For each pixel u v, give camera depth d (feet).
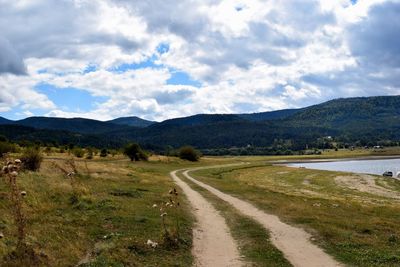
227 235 64.80
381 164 553.64
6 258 39.91
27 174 95.20
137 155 375.25
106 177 137.69
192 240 59.36
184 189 141.69
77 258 45.29
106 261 43.65
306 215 84.69
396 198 175.94
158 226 63.62
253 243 58.80
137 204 83.92
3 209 59.06
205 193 129.90
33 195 73.56
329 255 53.06
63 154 345.10
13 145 178.70
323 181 266.57
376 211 106.83
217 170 336.29
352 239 62.08
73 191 84.07
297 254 53.42
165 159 413.39
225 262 49.14
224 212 88.69
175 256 49.80
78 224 60.44
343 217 86.12
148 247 51.29
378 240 62.75
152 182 149.28
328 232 65.77
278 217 81.71
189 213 83.82
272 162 605.31
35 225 54.80
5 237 45.42
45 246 45.98
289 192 181.37
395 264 49.39
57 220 60.70
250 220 77.66
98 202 79.00
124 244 50.78
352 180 270.87
